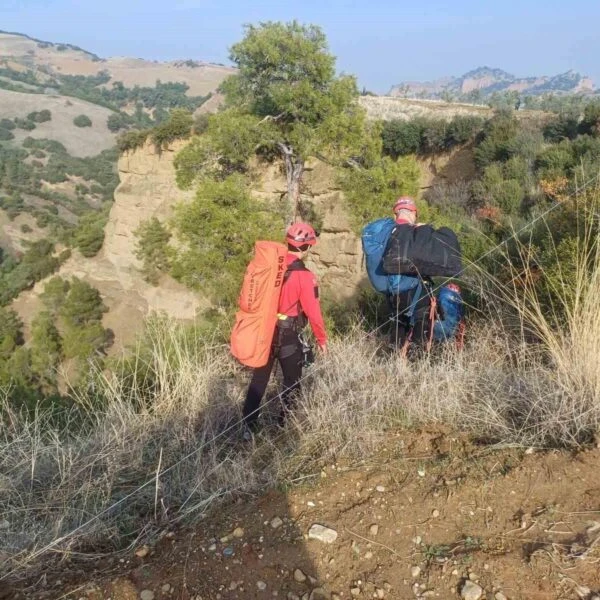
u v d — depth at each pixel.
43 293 43.38
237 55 19.39
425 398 3.71
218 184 16.86
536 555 2.37
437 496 2.77
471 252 6.80
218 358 4.89
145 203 42.59
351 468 3.10
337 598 2.31
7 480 3.40
